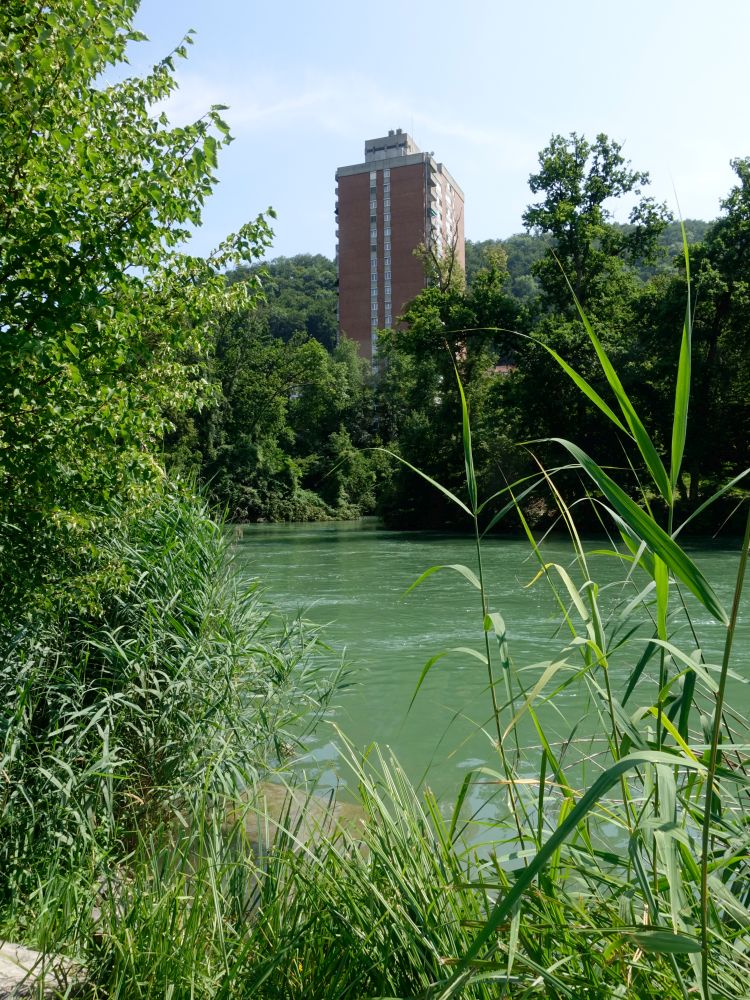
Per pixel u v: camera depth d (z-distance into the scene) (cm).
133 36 384
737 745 188
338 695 756
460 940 191
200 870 265
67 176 371
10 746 368
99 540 489
